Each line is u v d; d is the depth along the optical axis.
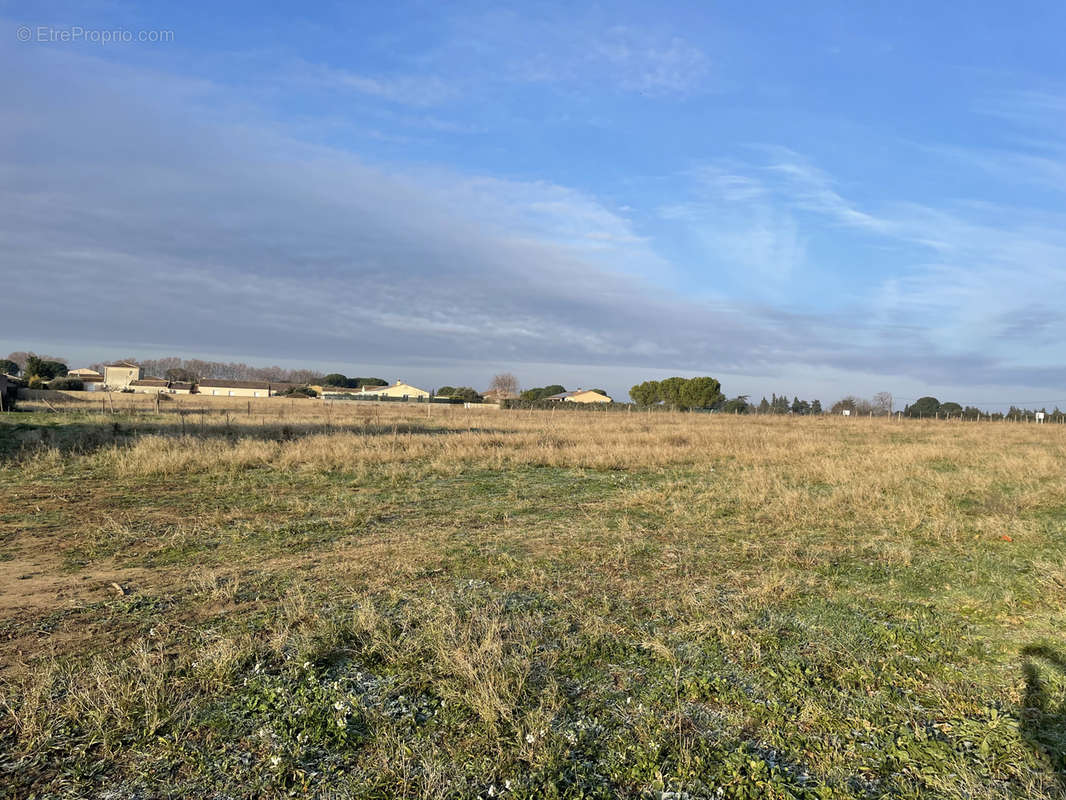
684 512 9.69
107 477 12.61
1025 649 4.70
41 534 8.09
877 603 5.73
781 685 4.14
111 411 28.83
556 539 8.01
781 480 12.93
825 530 8.70
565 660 4.46
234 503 10.24
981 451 20.03
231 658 4.27
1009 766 3.29
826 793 3.10
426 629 4.80
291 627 4.93
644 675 4.26
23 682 4.00
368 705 3.83
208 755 3.34
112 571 6.51
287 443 17.39
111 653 4.47
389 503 10.43
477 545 7.61
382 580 6.14
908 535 8.39
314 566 6.68
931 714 3.83
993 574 6.53
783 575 6.43
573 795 3.05
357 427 25.78
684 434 25.31
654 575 6.49
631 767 3.29
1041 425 46.75
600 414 54.06
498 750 3.39
